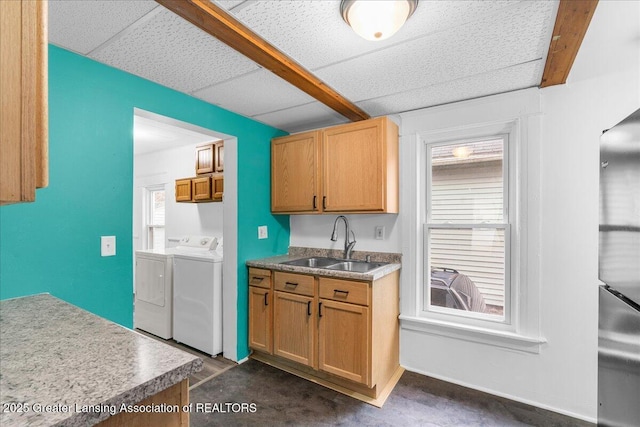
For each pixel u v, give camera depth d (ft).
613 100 5.83
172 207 14.25
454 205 7.74
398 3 3.78
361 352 6.67
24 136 1.46
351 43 4.91
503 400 6.70
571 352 6.22
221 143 11.23
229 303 8.57
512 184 6.93
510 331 6.87
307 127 9.66
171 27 4.50
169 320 10.02
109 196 5.61
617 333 3.36
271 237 9.52
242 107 7.88
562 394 6.29
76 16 4.22
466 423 5.97
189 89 6.75
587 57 6.02
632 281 3.02
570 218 6.22
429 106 7.81
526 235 6.62
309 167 8.54
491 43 4.90
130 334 3.10
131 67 5.72
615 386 3.40
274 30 4.55
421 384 7.37
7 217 4.48
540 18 4.24
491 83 6.44
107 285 5.56
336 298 7.04
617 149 3.41
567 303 6.25
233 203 8.48
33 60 1.51
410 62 5.55
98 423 2.11
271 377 7.68
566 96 6.25
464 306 7.57
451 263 7.75
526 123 6.64
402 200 8.21
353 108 7.74
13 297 4.50
